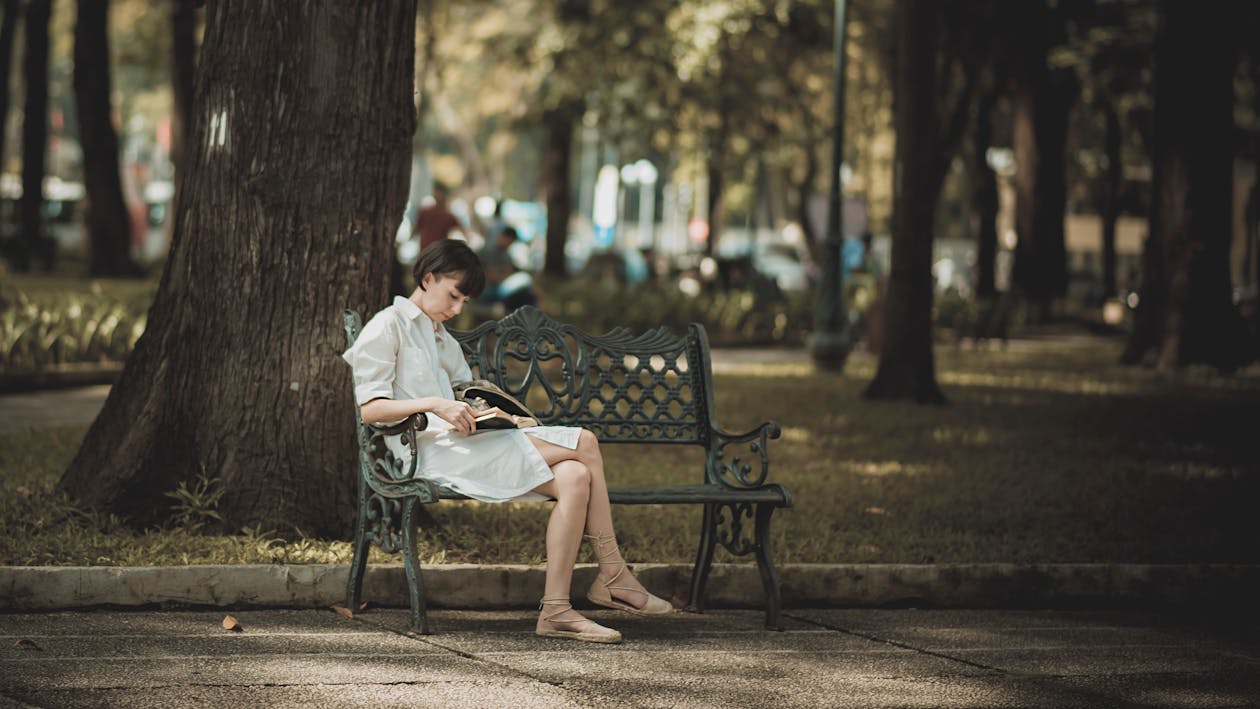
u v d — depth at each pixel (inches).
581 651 265.4
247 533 314.7
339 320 325.7
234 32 324.5
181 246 331.9
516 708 226.2
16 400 618.8
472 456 277.9
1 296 753.6
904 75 722.8
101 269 1202.0
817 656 269.4
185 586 282.8
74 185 2356.1
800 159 1756.9
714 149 1550.2
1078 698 247.4
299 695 228.8
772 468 480.7
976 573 320.8
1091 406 719.7
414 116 336.8
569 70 1326.3
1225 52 966.4
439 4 1534.2
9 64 1259.8
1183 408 719.1
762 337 1264.8
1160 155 986.7
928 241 722.8
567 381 316.8
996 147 1975.9
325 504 324.2
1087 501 431.2
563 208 1501.0
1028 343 1396.4
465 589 295.7
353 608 285.6
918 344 721.6
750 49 1390.3
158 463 325.1
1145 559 345.7
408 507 275.0
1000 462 509.7
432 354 287.1
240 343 323.9
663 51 1286.9
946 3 1202.0
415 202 2362.2
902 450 536.7
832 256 909.2
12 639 255.0
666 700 234.7
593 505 281.4
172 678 235.5
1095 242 2605.8
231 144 324.2
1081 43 1421.0
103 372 705.0
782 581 311.3
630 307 1163.9
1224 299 970.1
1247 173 1683.1
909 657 271.4
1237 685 260.2
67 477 333.7
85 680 232.1
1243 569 331.3
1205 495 449.7
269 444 322.7
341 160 325.1
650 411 336.5
